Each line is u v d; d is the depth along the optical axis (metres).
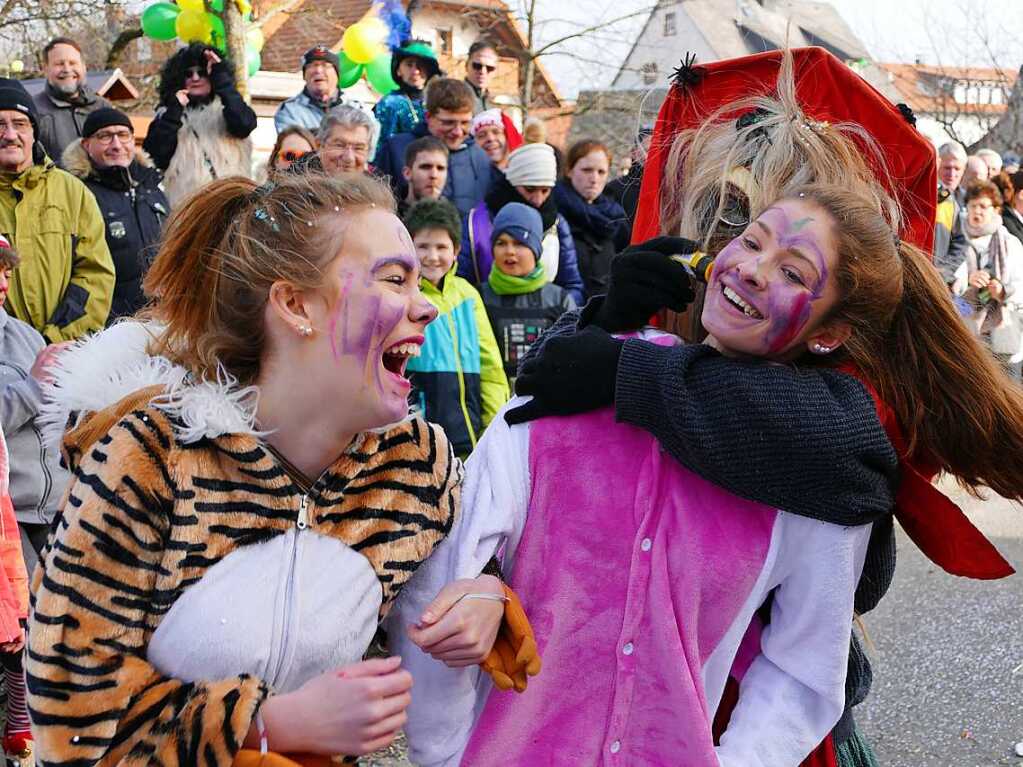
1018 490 1.91
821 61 2.10
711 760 1.68
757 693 1.81
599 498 1.75
